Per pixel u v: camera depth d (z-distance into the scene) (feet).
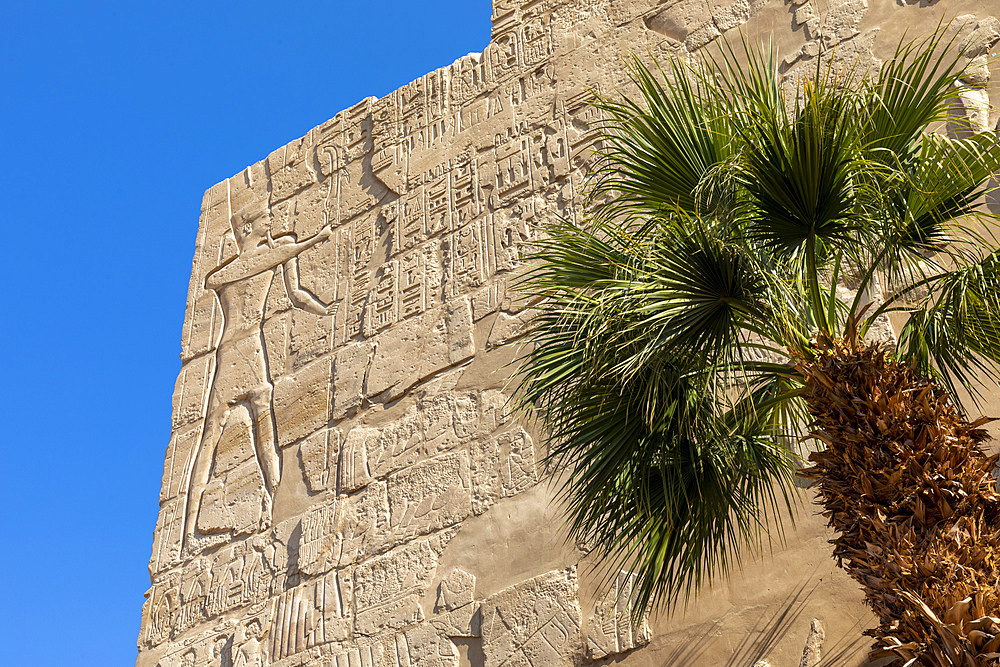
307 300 52.24
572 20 49.85
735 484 24.58
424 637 38.47
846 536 20.48
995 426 30.81
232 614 45.19
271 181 58.44
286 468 47.67
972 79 36.35
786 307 22.99
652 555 24.68
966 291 23.97
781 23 42.52
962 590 18.54
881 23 39.70
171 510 50.83
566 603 35.55
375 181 53.06
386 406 45.70
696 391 24.26
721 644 31.71
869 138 24.63
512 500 39.29
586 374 24.50
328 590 42.42
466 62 52.90
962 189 25.26
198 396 53.83
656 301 23.29
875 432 20.34
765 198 23.67
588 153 45.34
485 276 45.60
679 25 45.78
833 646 29.68
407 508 42.16
